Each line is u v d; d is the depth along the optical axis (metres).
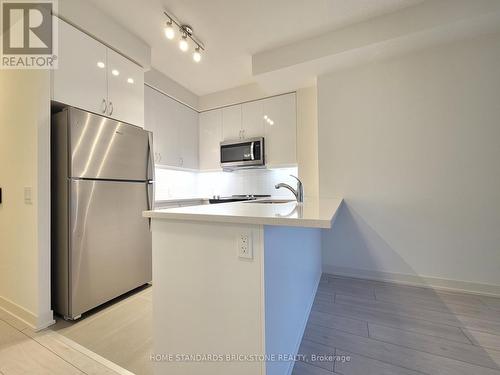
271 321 0.96
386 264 2.29
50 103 1.66
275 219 0.84
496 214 1.93
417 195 2.17
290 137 3.05
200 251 1.03
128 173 2.10
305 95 2.96
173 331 1.09
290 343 1.21
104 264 1.89
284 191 3.49
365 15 2.00
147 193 2.27
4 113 1.81
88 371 1.20
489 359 1.23
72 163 1.69
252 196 3.61
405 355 1.28
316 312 1.72
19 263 1.70
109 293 1.92
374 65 2.31
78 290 1.71
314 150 2.90
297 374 1.16
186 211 1.12
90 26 1.89
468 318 1.62
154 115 2.96
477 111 1.97
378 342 1.38
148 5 1.89
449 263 2.07
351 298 1.94
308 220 0.80
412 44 2.04
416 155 2.17
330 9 1.92
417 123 2.16
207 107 3.66
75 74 1.81
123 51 2.15
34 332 1.54
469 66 1.99
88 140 1.80
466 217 2.01
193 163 3.63
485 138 1.96
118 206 2.01
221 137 3.56
